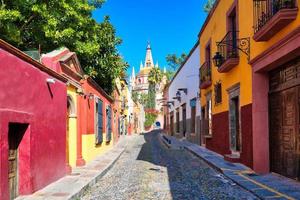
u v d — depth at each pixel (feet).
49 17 49.62
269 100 40.14
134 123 229.25
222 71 54.13
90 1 64.75
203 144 82.07
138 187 35.32
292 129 34.14
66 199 27.66
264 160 40.04
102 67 73.10
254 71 40.37
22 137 29.22
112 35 73.31
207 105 73.97
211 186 35.04
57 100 37.22
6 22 44.68
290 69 34.32
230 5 52.44
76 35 56.70
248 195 30.35
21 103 27.78
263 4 36.86
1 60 24.43
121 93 150.82
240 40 45.24
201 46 80.79
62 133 39.14
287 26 31.73
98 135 65.16
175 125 140.67
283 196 28.19
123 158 65.31
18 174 29.07
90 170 44.83
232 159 49.44
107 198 30.76
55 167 36.29
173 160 59.41
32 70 30.12
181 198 30.07
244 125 45.65
